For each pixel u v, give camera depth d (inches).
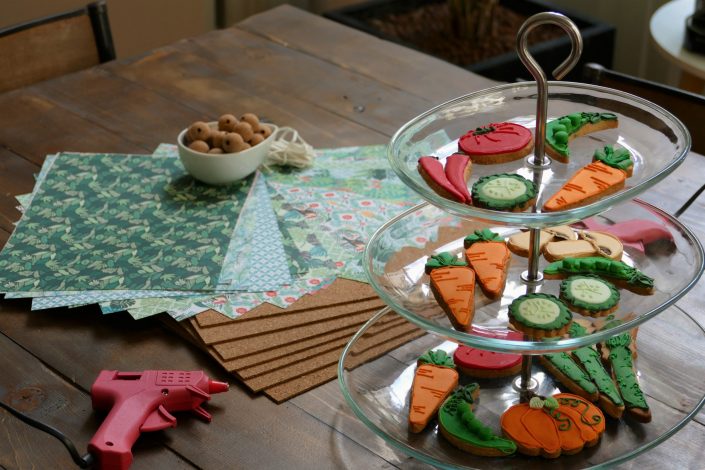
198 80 68.3
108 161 58.2
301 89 66.6
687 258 38.9
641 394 37.6
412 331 42.7
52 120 63.6
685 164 55.0
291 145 57.2
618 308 35.7
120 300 45.3
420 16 121.1
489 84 66.8
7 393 40.3
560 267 37.7
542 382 39.1
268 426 38.2
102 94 66.9
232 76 68.7
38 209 53.3
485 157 36.9
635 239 40.9
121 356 42.4
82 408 39.4
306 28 76.1
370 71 68.9
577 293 35.9
